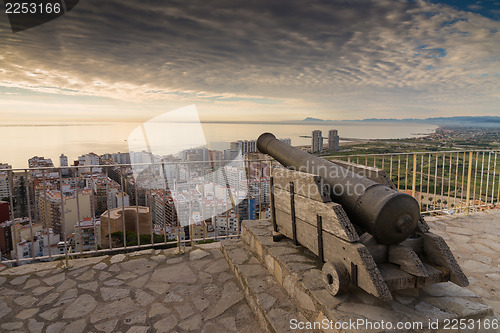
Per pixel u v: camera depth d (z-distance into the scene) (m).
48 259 4.09
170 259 4.12
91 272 3.79
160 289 3.39
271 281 3.15
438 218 5.38
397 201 2.26
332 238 2.57
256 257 3.79
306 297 2.54
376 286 2.13
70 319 2.88
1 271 3.80
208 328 2.72
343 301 2.34
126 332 2.69
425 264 2.46
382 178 3.00
